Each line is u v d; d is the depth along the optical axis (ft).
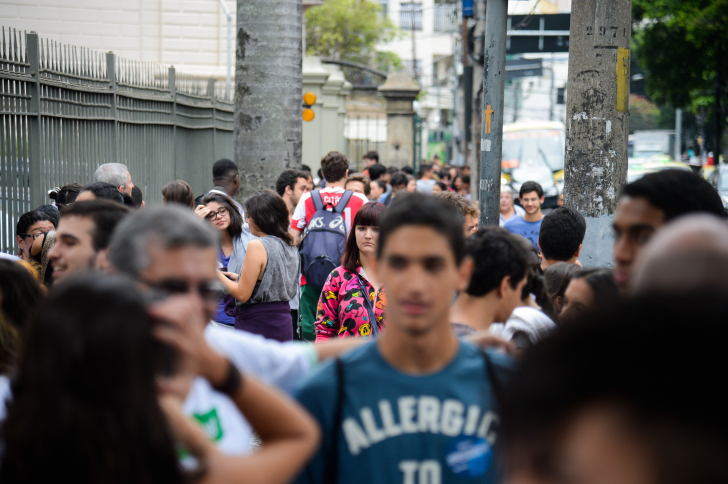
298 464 4.92
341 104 70.18
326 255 18.29
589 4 15.83
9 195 20.39
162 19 51.44
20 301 6.57
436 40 160.15
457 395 6.05
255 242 15.53
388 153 73.26
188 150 35.58
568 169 16.43
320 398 6.09
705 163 116.16
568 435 1.93
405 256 5.99
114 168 19.76
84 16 51.13
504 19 18.35
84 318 4.18
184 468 4.56
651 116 156.97
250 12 24.35
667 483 1.85
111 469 4.09
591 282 8.26
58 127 22.70
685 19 79.77
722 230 3.32
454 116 103.45
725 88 90.79
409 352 6.11
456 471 5.92
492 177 18.78
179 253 5.31
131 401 4.19
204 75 51.85
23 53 21.11
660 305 2.00
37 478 4.10
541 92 160.15
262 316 15.70
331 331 14.11
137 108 28.96
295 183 23.61
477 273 7.87
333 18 120.37
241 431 6.32
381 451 5.96
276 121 24.70
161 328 4.57
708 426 1.85
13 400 4.32
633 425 1.88
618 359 1.91
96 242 7.08
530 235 24.16
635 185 6.81
